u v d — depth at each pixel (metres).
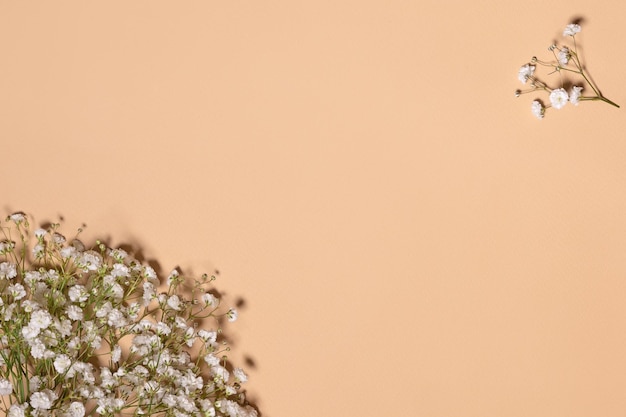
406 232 0.97
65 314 0.95
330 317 0.97
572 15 0.96
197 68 0.97
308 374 0.98
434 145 0.97
